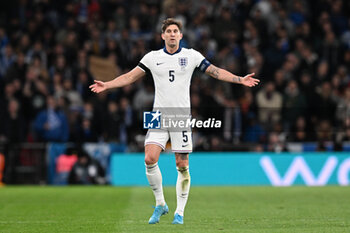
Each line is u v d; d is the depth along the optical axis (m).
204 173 52.38
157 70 25.88
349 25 71.88
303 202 36.91
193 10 71.12
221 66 63.06
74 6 68.81
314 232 23.77
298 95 57.34
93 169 52.34
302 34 68.19
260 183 52.38
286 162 52.41
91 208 33.91
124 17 68.69
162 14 67.19
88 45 62.78
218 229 24.59
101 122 55.94
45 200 38.69
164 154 51.69
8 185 52.09
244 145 53.91
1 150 52.28
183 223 26.70
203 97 56.25
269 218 28.73
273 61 65.12
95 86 26.14
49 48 65.25
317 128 55.50
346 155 52.69
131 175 52.25
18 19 68.25
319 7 72.06
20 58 60.69
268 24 69.69
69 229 25.28
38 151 52.44
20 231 24.84
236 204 35.88
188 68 25.91
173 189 46.44
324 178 52.38
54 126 54.88
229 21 67.25
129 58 63.03
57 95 58.50
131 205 35.41
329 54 68.44
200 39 65.56
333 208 33.38
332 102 59.88
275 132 55.03
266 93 58.06
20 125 55.47
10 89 58.53
